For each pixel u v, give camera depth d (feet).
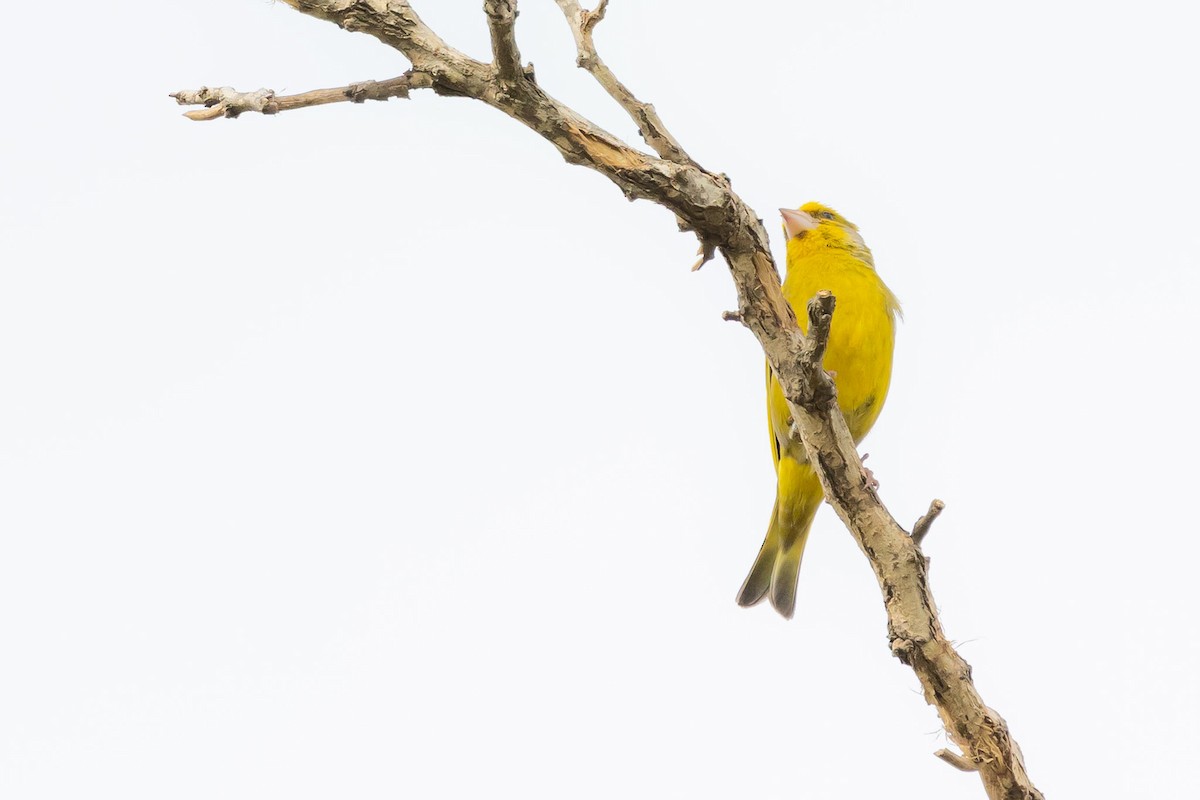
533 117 25.03
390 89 25.39
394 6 24.94
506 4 22.99
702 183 25.16
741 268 26.43
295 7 25.26
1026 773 25.85
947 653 26.00
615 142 25.20
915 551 26.61
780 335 26.71
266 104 25.43
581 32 27.30
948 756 25.72
